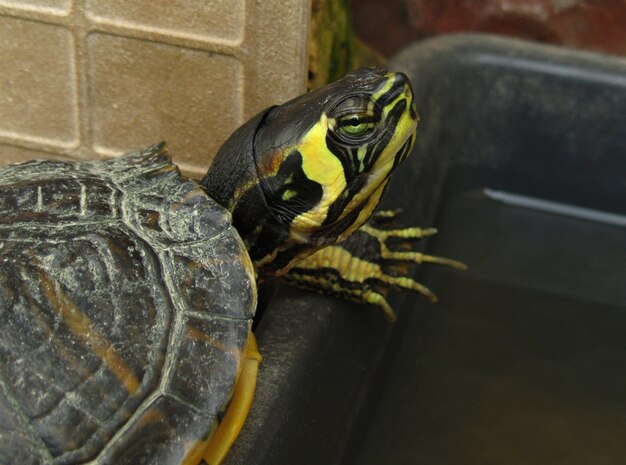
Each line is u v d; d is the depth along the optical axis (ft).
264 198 0.99
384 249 1.09
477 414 1.13
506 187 1.41
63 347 0.86
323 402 1.00
